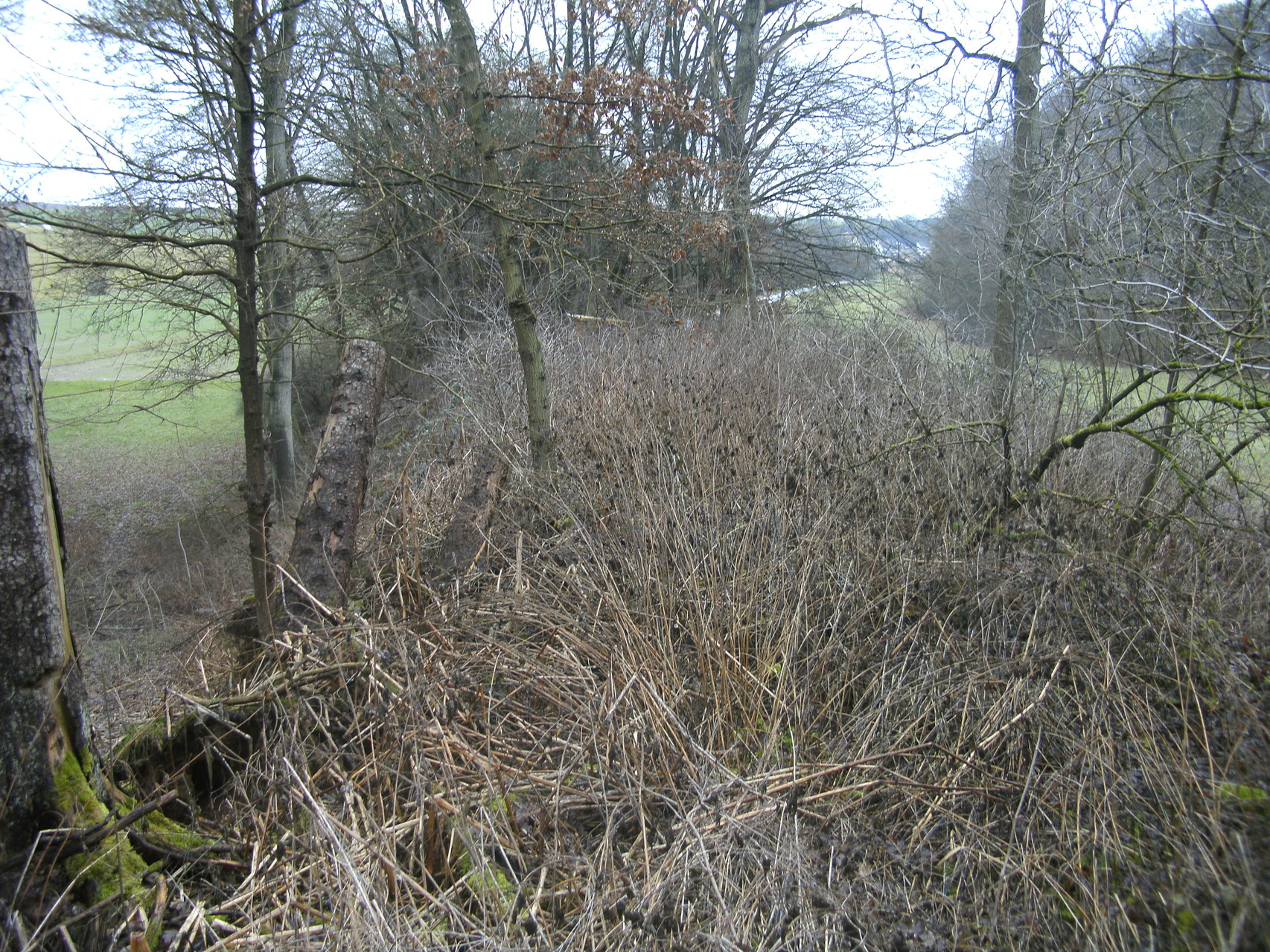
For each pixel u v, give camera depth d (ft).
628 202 20.13
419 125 30.19
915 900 8.41
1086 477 15.53
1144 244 14.14
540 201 18.70
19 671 8.51
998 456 15.11
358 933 7.55
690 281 39.75
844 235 53.06
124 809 9.73
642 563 13.62
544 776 10.27
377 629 12.00
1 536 8.44
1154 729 9.59
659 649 12.17
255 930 8.23
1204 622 10.68
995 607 12.54
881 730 10.93
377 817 9.73
